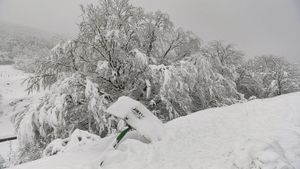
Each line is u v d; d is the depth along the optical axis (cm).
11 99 3509
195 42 1529
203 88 1434
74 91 1172
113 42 1247
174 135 651
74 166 507
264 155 429
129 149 568
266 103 856
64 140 904
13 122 1290
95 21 1277
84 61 1296
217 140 596
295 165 434
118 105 620
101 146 658
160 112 1363
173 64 1330
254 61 2859
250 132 621
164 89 1180
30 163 552
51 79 1310
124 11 1391
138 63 1219
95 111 1100
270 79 2714
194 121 785
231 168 442
